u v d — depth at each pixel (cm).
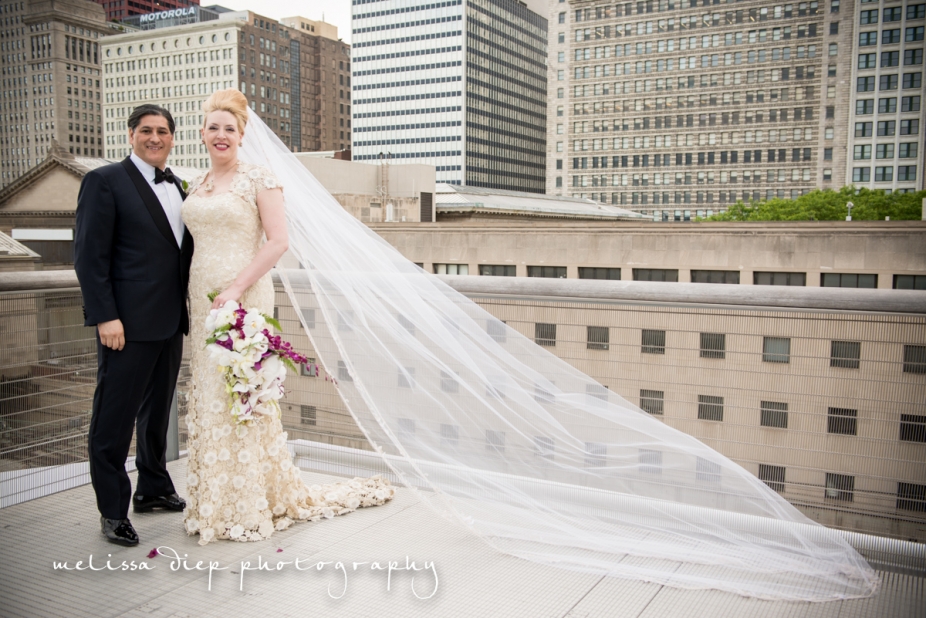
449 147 14300
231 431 360
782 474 364
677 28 11806
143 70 15862
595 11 12281
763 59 11425
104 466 351
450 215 8469
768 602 300
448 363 371
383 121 14962
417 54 14475
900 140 10912
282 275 386
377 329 370
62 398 431
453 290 378
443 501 366
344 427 480
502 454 370
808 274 4075
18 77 17588
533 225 4675
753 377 367
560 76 12612
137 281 351
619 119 12269
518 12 15862
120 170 352
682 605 296
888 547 333
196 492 363
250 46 15262
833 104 11169
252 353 347
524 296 408
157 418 390
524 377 371
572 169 12631
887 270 3909
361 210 6788
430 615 284
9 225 6719
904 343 338
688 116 11875
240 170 370
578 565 328
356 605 291
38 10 16925
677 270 4369
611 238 4488
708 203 11850
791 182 11444
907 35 10731
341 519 388
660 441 356
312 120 17438
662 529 353
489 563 332
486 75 14800
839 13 10988
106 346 346
